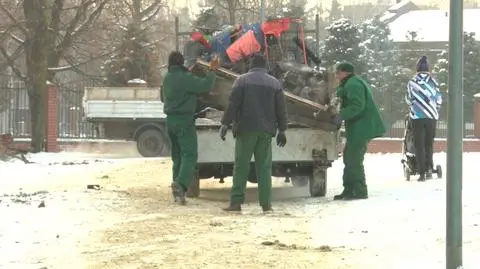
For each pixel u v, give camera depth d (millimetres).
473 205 13547
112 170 25703
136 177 22734
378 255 9883
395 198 15383
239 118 14430
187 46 18219
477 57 62219
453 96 7840
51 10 41469
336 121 16688
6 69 49594
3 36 41375
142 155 39750
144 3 54844
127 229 12359
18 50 44281
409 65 66562
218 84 17172
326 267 9297
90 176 23188
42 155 35438
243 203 16250
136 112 39844
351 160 15906
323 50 60188
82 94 44906
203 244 10977
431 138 18953
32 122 37875
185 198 16203
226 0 64188
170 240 11367
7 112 42031
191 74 15844
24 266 9695
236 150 14633
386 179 19938
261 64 14648
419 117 18594
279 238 11383
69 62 49500
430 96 18625
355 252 10148
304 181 20469
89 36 48656
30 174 24234
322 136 17125
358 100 15594
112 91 40219
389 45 65062
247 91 14328
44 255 10367
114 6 48375
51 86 39375
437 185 17188
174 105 15789
